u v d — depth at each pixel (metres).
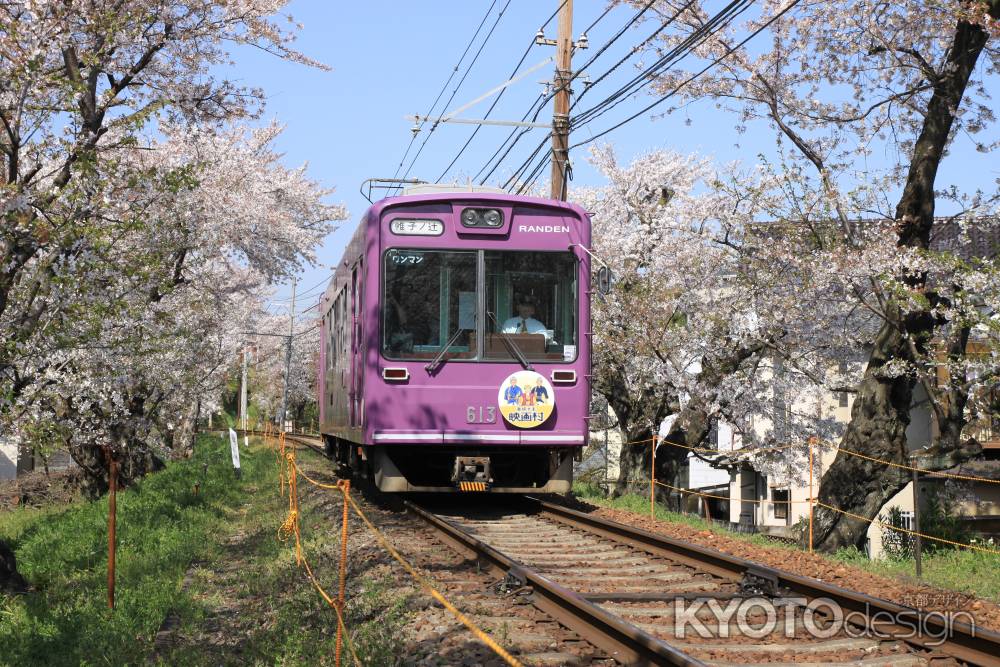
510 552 8.52
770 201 14.39
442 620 5.98
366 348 10.83
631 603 6.42
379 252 10.84
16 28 9.36
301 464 24.27
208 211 17.83
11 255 9.06
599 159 20.34
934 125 12.43
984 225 13.34
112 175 9.59
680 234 16.38
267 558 9.63
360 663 5.32
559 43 15.49
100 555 10.91
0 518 18.48
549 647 5.36
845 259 12.49
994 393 12.05
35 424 10.73
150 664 6.20
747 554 8.77
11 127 9.45
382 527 10.59
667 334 17.33
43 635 7.37
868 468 12.51
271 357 61.62
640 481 18.05
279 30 14.97
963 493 15.91
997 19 11.80
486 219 10.95
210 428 62.12
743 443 18.41
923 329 12.15
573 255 11.11
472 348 10.81
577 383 10.94
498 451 11.18
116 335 11.63
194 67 14.72
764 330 16.08
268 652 6.06
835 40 14.28
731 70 15.10
